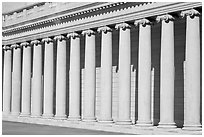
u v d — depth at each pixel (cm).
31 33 8588
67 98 8638
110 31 6894
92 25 7094
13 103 9119
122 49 6544
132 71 7481
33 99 8469
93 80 7175
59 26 7825
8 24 9219
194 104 5609
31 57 9525
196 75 5619
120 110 6494
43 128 6962
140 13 6269
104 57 6850
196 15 5669
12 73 9550
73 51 7519
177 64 6806
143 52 6203
